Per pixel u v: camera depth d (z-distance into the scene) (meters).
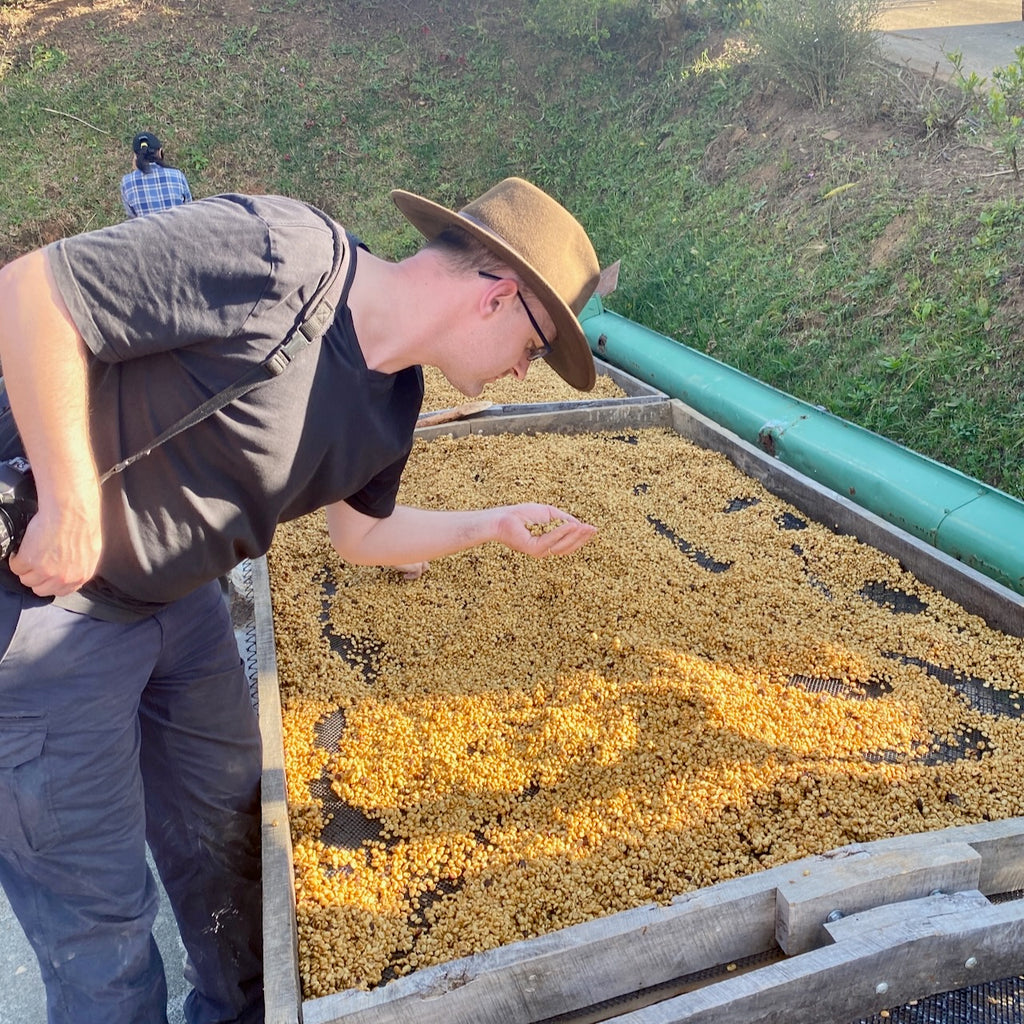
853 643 2.68
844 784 2.16
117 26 10.29
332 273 1.44
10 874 1.66
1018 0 8.73
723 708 2.41
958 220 4.74
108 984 1.67
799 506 3.52
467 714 2.47
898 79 6.11
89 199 8.86
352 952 1.82
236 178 9.12
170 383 1.42
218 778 2.00
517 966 1.58
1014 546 2.85
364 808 2.20
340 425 1.58
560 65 9.30
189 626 1.86
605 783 2.20
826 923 1.64
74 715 1.58
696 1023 1.43
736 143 6.91
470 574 3.18
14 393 1.33
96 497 1.41
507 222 1.59
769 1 6.92
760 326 5.15
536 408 4.34
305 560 3.29
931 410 4.07
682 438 4.21
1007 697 2.45
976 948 1.58
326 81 9.79
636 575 3.12
